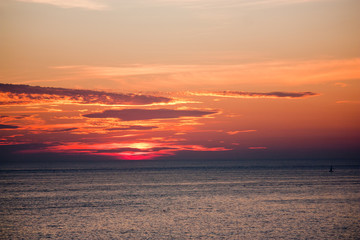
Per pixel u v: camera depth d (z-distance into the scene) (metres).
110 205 73.56
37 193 97.06
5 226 52.69
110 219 58.03
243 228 50.66
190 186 115.56
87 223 54.81
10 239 45.44
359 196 84.56
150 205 73.25
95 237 46.16
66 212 64.94
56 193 96.88
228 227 51.41
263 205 71.88
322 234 46.97
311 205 71.06
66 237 46.25
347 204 72.06
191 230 49.78
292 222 54.47
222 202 76.88
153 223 54.62
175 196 88.38
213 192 96.38
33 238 45.88
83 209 68.38
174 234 47.53
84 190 104.94
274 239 44.69
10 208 69.88
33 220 57.31
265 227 51.22
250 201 77.88
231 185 117.19
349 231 48.56
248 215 60.75
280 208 67.81
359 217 58.09
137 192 98.62
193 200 80.56
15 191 102.56
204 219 57.53
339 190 97.56
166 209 68.00
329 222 54.22
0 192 100.12
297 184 117.44
